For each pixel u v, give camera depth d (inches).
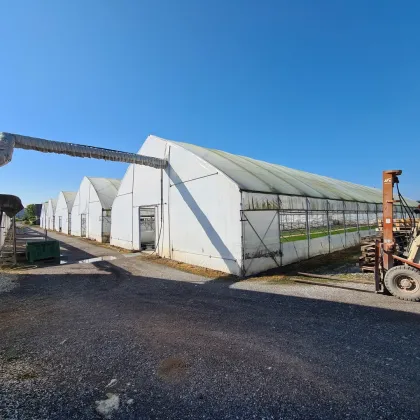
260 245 426.9
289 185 550.6
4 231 747.4
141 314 247.9
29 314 256.4
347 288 310.0
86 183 1170.0
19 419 115.8
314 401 124.0
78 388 138.4
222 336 195.8
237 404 123.5
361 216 781.9
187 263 513.0
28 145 394.6
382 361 156.4
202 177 481.1
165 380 143.8
